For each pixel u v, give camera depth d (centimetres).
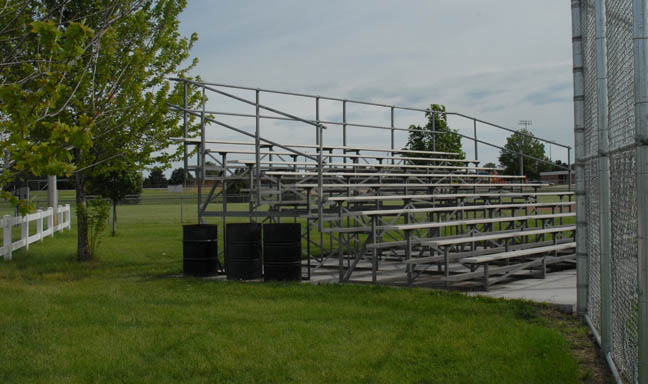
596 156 474
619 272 399
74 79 699
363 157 1105
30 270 989
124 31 947
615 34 389
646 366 324
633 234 359
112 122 973
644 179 322
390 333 507
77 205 1134
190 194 5497
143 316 593
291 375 404
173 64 1122
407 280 768
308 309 613
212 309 621
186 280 842
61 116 903
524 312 575
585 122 552
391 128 1230
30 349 481
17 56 584
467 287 732
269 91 967
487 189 1372
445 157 1609
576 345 473
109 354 462
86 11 886
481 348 453
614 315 423
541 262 807
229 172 970
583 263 556
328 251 1217
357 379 393
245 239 838
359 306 630
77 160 1065
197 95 1143
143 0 520
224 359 441
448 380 386
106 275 921
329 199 810
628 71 348
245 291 733
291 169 1130
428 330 515
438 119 1638
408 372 405
